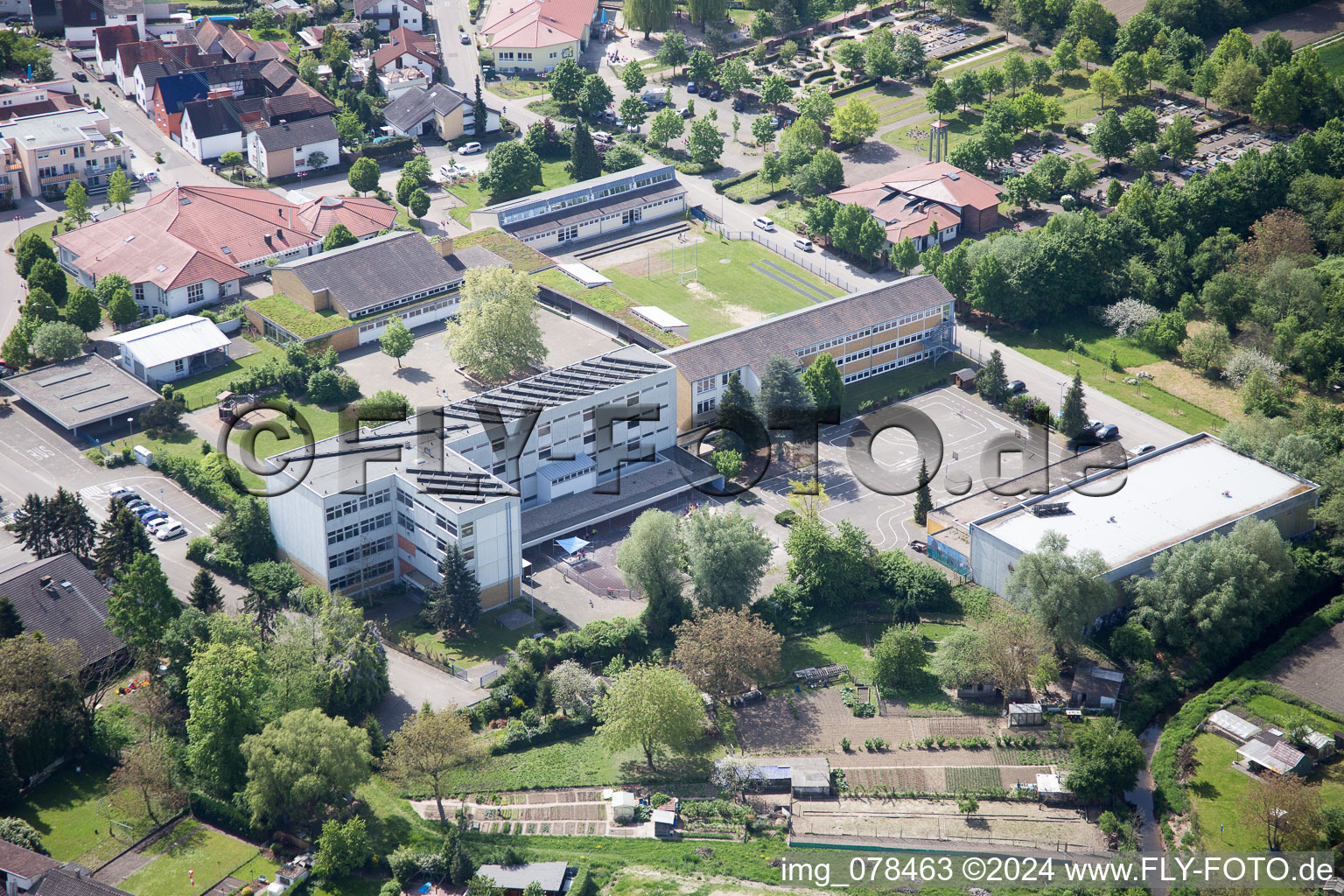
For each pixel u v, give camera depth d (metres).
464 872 169.50
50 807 180.12
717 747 197.12
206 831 177.75
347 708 196.25
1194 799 189.50
